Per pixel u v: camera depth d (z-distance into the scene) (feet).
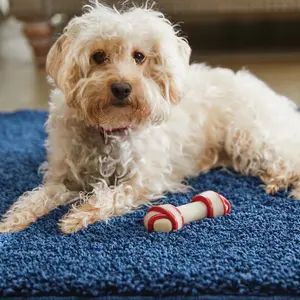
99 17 3.26
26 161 4.04
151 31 3.29
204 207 3.28
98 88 3.20
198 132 3.81
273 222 3.26
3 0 8.77
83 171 3.51
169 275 2.83
